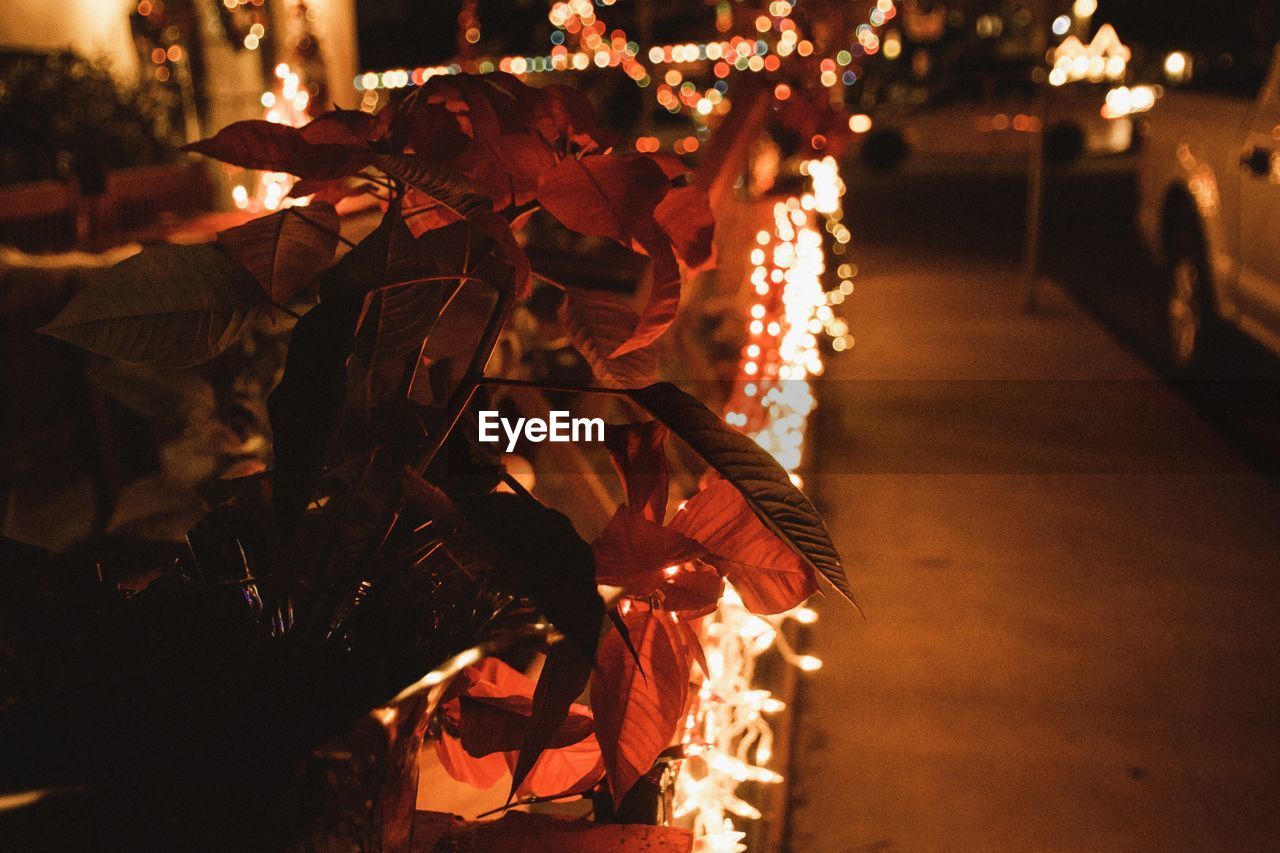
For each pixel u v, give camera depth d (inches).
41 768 37.4
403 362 49.7
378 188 53.9
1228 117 245.0
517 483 44.8
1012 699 130.0
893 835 106.7
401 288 45.1
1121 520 182.4
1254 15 248.4
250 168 47.0
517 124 50.4
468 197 45.4
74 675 40.2
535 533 39.3
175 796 36.9
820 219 390.0
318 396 38.2
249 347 87.2
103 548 48.1
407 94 51.0
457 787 86.5
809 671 136.4
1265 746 120.3
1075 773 116.0
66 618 41.9
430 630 44.0
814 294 245.8
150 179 189.5
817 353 254.2
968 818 109.1
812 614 127.5
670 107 446.9
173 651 40.7
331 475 46.3
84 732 38.7
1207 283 261.0
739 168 180.4
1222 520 182.5
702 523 50.2
